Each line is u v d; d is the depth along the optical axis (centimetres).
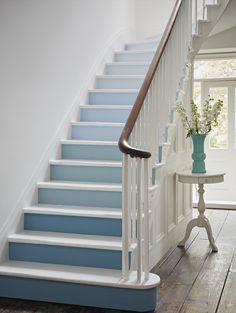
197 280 254
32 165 277
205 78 502
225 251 315
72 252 240
